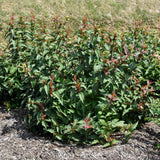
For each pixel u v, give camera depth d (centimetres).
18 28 441
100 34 371
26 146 356
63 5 977
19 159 326
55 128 368
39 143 364
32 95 402
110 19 977
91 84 373
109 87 369
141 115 389
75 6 985
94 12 980
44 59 400
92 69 371
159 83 499
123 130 391
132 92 403
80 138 363
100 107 357
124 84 380
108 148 349
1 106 473
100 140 358
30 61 425
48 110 367
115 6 1037
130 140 365
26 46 443
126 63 385
